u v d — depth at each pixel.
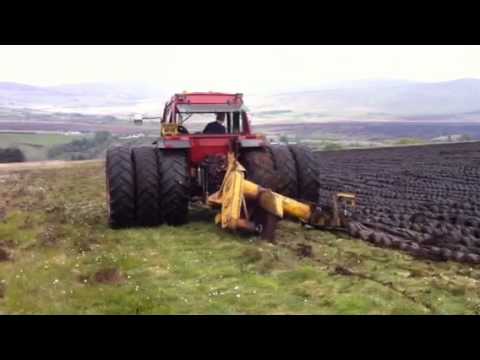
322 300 5.59
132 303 5.58
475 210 10.94
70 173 24.69
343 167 21.45
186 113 10.34
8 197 16.16
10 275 6.67
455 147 30.98
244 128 10.51
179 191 9.38
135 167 9.51
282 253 7.41
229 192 8.39
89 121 158.38
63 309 5.51
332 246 7.87
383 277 6.31
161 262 7.21
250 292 5.89
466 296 5.66
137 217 9.50
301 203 8.59
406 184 15.56
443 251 7.16
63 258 7.52
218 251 7.73
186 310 5.42
